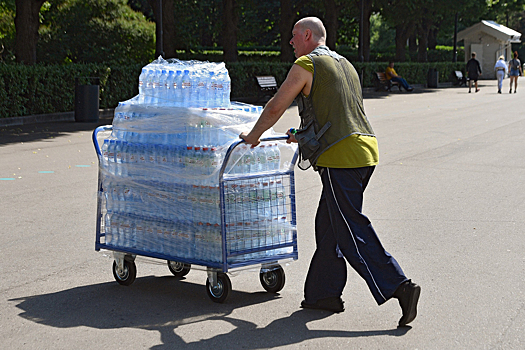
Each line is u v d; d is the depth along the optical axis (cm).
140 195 480
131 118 482
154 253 475
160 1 2000
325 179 409
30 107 1683
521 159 1092
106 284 498
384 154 1155
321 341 386
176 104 467
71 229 650
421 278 502
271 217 459
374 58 4672
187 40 3544
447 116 1862
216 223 443
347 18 4525
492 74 4734
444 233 634
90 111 1683
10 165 1024
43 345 383
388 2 3509
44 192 825
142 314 434
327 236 430
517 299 456
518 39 4872
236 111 452
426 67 3675
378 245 408
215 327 409
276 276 471
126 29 2806
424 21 4203
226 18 2755
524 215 705
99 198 504
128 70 1977
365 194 819
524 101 2442
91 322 419
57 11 2769
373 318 424
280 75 2652
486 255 562
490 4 4747
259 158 455
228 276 452
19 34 1934
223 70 475
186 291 482
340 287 433
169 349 376
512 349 374
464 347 377
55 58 2667
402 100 2559
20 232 638
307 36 424
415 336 393
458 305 445
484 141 1317
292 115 1883
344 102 406
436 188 854
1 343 386
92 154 1144
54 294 473
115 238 498
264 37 5144
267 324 414
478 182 894
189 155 446
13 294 472
